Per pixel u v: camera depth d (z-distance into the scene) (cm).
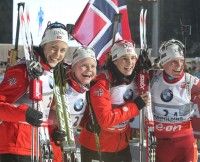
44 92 457
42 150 446
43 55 461
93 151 539
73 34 657
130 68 521
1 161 444
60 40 458
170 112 566
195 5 3441
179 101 563
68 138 478
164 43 568
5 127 444
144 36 573
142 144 551
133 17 2923
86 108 526
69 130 479
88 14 668
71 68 503
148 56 566
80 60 495
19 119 426
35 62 435
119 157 547
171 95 562
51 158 449
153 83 568
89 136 538
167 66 558
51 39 457
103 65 537
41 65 453
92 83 512
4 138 443
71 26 659
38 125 423
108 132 535
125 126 545
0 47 1906
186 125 573
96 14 672
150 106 538
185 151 571
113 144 538
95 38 669
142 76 533
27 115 420
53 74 474
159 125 572
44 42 460
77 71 497
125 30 687
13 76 441
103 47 673
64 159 477
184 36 753
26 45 449
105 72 521
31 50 448
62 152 483
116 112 505
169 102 564
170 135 571
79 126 545
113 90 523
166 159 577
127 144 554
